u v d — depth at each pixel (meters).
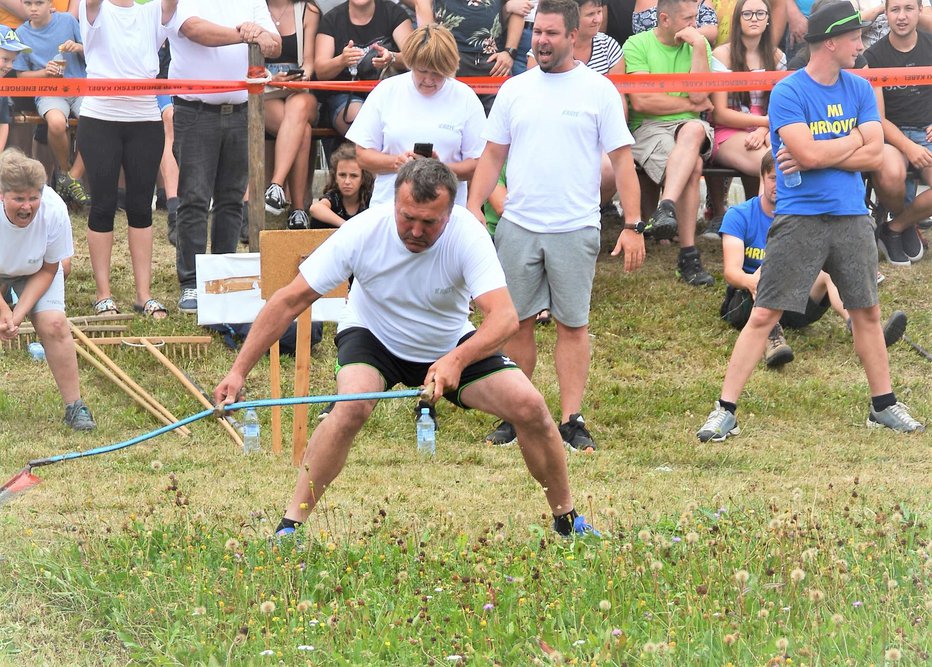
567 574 8.51
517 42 18.12
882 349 14.23
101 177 15.84
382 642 7.47
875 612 7.75
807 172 13.38
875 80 17.55
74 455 8.77
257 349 8.83
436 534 9.64
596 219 13.04
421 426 13.08
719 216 19.77
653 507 10.84
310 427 13.74
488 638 7.49
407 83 13.23
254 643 7.52
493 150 13.11
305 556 8.86
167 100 18.73
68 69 18.48
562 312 13.13
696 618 7.62
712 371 15.77
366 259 8.83
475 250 8.76
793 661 6.88
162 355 14.70
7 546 9.28
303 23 17.92
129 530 9.38
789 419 14.65
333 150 18.36
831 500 10.73
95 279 16.27
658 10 17.58
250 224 15.06
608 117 12.85
